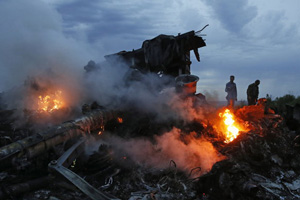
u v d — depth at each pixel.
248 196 4.59
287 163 5.91
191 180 5.29
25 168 5.53
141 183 5.28
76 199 4.64
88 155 6.09
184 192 4.91
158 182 5.30
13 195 4.55
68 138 5.93
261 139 6.34
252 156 5.93
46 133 5.46
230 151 6.26
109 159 5.93
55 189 5.01
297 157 6.02
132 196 4.73
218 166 4.93
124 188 5.12
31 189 4.86
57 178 4.59
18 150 4.83
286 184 5.17
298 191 4.92
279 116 8.27
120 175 5.67
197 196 4.82
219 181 4.73
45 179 5.11
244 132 6.76
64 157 5.05
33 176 5.35
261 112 8.20
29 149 5.04
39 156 5.58
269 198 4.55
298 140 6.54
